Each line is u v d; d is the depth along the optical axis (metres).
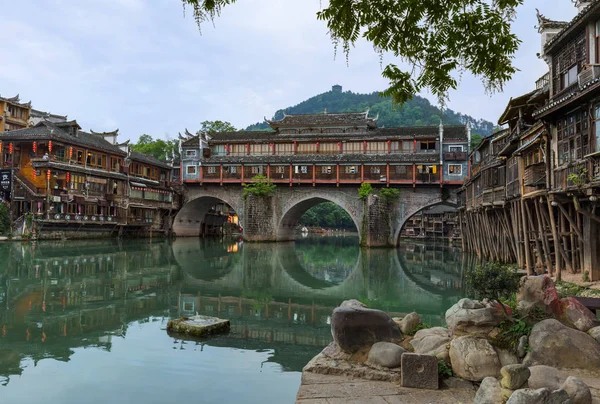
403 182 48.69
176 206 59.44
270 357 11.00
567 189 15.30
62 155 45.03
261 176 53.53
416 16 6.10
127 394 8.67
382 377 7.41
